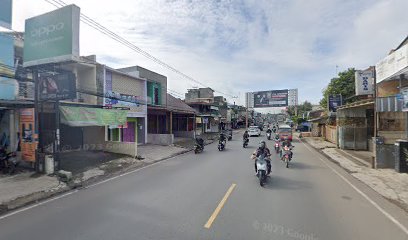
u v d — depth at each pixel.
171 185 8.87
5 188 8.45
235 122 68.25
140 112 22.23
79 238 4.85
